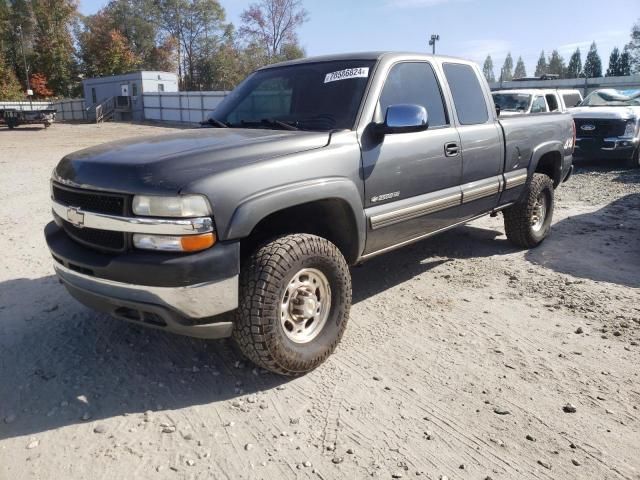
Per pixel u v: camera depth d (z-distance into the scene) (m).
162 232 2.88
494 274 5.42
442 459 2.75
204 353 3.80
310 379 3.48
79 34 69.25
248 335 3.20
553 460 2.74
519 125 5.52
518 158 5.53
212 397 3.29
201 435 2.94
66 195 3.37
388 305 4.66
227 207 2.97
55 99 64.06
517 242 6.17
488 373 3.55
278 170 3.23
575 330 4.17
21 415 3.11
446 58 4.86
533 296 4.86
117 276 3.00
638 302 4.69
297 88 4.31
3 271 5.43
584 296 4.82
